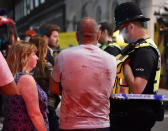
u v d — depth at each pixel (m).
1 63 2.35
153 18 14.52
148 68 3.05
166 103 8.66
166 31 13.11
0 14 9.30
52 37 5.30
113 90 3.28
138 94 3.06
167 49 13.18
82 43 3.01
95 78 2.91
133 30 3.23
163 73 13.20
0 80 2.35
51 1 34.88
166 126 7.43
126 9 3.24
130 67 3.12
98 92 2.93
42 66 4.12
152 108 3.19
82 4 25.61
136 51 3.12
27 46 3.35
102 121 2.96
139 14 3.23
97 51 2.97
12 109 3.20
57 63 2.99
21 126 3.19
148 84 3.14
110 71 2.98
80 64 2.90
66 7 30.00
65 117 2.95
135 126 3.20
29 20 44.56
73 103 2.91
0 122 6.89
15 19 53.06
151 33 13.57
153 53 3.12
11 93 2.41
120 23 3.28
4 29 9.15
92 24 2.99
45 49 4.18
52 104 4.27
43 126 3.22
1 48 8.64
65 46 15.05
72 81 2.90
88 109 2.91
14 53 3.34
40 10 39.44
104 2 21.12
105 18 20.89
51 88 3.13
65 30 30.12
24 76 3.19
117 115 3.23
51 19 34.94
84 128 2.88
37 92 3.23
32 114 3.17
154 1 14.83
